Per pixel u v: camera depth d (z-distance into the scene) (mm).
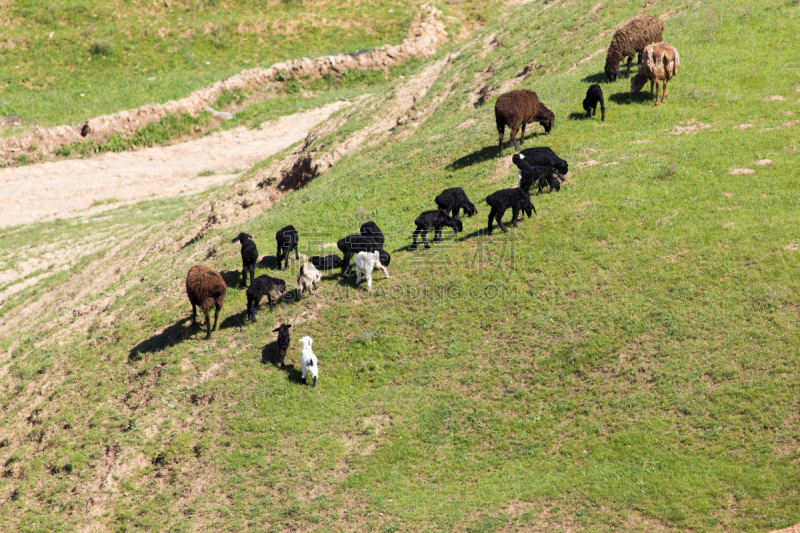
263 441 11562
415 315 13477
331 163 27250
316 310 14375
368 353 12930
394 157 23000
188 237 26094
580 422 10227
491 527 8750
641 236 13539
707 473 8695
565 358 11359
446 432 10859
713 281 11781
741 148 16328
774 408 9234
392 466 10469
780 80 19922
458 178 19000
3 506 12164
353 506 9852
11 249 30094
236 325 14828
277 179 28703
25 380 16281
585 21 30016
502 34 34188
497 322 12688
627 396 10336
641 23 21734
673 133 18125
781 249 11969
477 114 24297
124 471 11914
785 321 10492
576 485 9117
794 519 7637
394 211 18578
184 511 10648
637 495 8656
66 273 26969
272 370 13094
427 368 12234
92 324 18047
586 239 13984
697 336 10828
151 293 18328
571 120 20219
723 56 22141
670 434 9477
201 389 13125
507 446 10289
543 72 26266
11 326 23641
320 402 12125
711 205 14000
